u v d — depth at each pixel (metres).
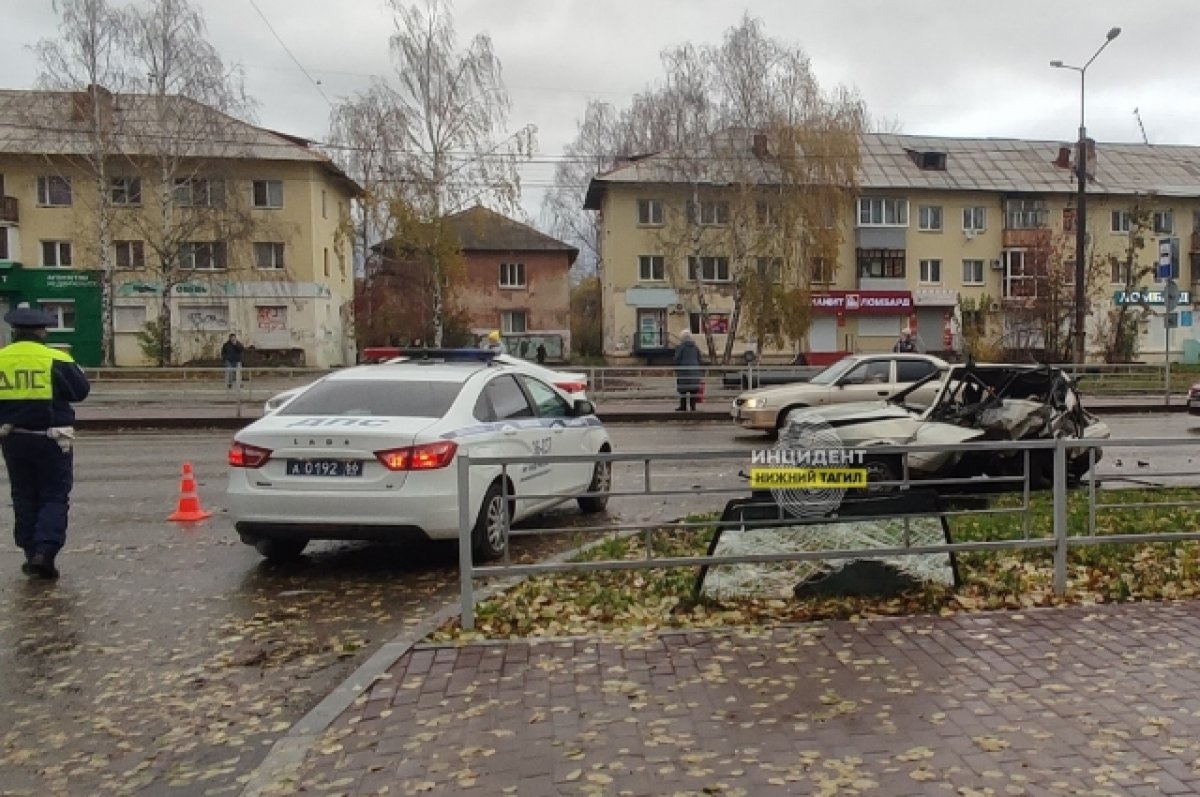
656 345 49.03
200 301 44.53
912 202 51.72
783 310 40.34
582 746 3.80
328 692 4.73
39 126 39.59
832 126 39.91
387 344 47.66
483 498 7.30
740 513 5.81
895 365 15.89
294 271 45.38
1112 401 24.81
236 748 4.09
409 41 38.31
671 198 42.31
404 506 6.75
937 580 5.90
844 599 5.77
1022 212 52.25
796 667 4.62
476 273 55.56
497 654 4.90
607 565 5.54
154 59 39.00
